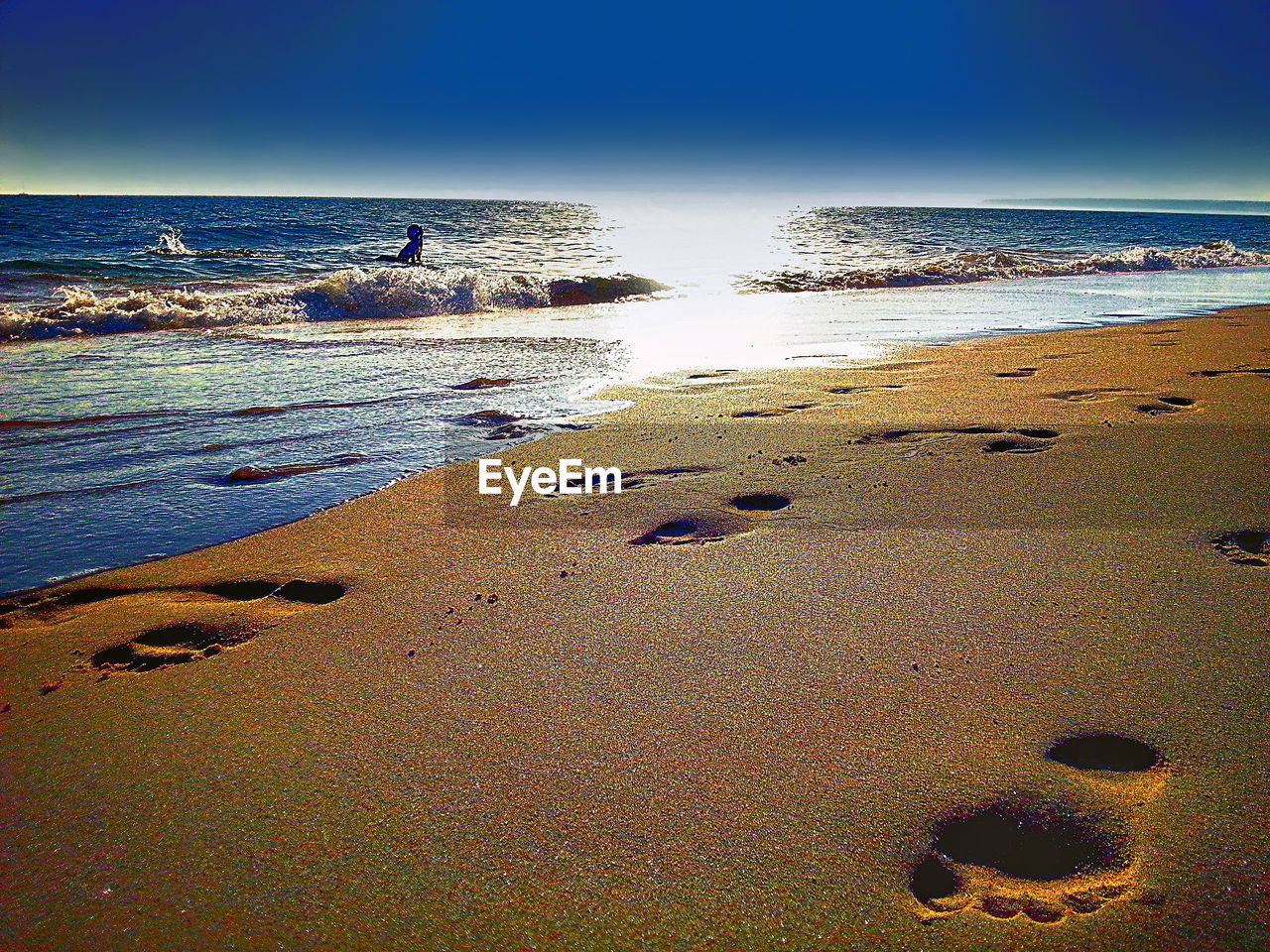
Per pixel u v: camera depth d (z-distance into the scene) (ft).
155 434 14.39
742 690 6.02
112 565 8.87
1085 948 3.78
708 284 43.57
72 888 4.38
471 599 7.80
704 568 8.31
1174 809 4.62
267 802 4.98
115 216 94.27
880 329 26.96
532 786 5.03
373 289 33.35
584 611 7.45
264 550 9.20
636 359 22.00
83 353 22.82
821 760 5.18
